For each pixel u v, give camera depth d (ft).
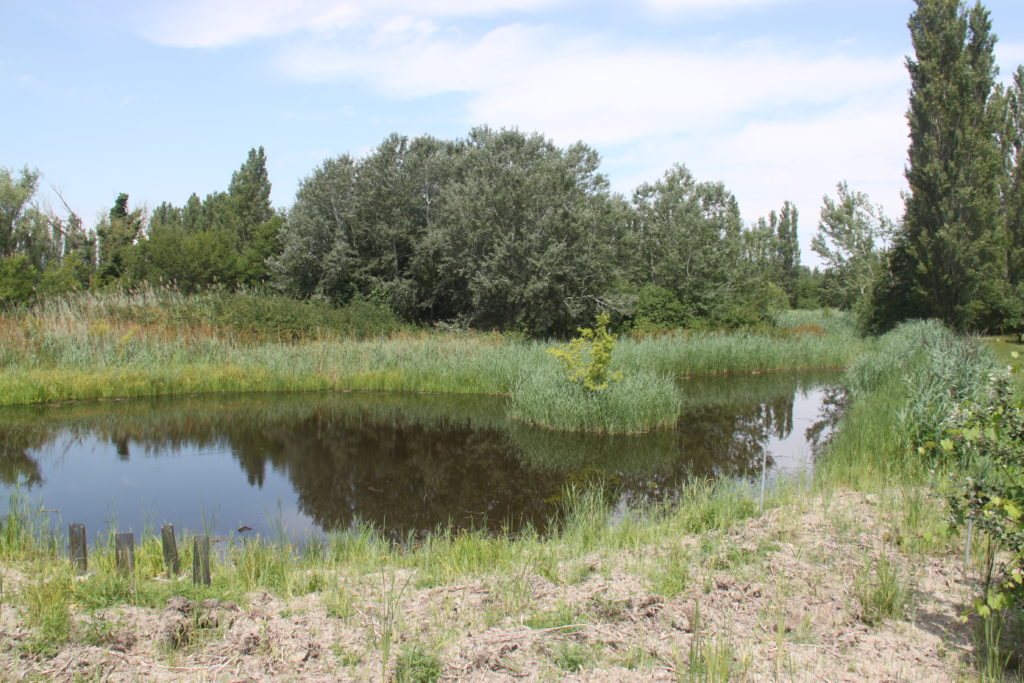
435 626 15.56
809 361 96.89
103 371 64.49
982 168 108.27
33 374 61.36
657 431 51.49
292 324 89.51
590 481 37.47
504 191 105.50
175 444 46.42
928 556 20.07
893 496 25.79
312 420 55.31
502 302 107.76
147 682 13.03
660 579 18.37
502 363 70.74
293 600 17.56
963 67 109.50
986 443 15.20
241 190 212.84
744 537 22.09
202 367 68.64
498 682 13.05
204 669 13.55
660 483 37.06
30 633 14.61
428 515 31.50
